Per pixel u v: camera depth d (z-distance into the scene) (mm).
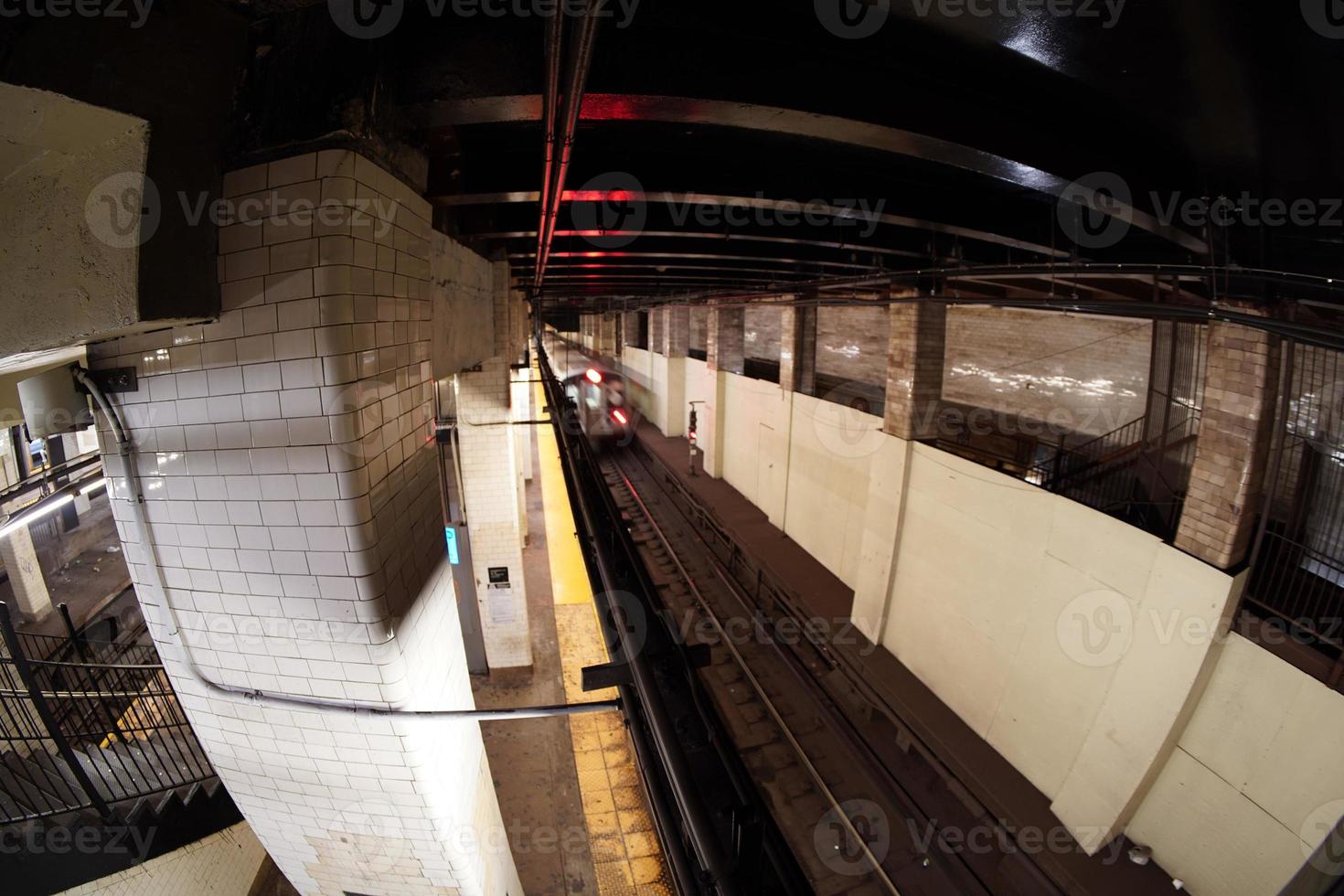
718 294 10445
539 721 6168
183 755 3703
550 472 14227
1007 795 5441
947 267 5328
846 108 2061
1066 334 6824
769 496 11664
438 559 2545
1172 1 1484
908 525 7176
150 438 1868
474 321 3949
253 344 1716
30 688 2875
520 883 4184
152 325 1509
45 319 1409
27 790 3301
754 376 13914
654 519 12586
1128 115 2346
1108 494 5824
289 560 1900
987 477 5938
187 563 1976
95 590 9242
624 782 5461
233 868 4156
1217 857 4082
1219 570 3887
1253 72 1834
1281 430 3688
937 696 6762
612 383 22688
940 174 3527
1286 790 3658
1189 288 5078
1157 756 4344
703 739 1390
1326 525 4117
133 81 1322
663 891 4484
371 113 1640
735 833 1129
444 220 3047
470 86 1824
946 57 1984
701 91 1922
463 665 2867
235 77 1621
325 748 2262
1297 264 3180
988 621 5969
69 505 10633
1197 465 4059
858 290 7629
